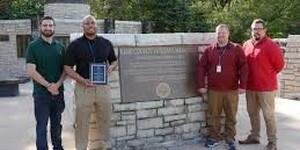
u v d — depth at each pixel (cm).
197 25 1919
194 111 596
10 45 1588
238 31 2148
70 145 583
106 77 484
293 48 982
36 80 474
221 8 2306
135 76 550
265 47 542
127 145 552
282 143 591
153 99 565
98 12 2219
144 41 548
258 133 582
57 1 1666
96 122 518
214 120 571
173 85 578
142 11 1991
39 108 484
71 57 475
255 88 552
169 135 580
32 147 580
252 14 2173
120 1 2119
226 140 571
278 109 832
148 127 564
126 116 548
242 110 806
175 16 1888
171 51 572
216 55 552
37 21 1582
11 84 1068
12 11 1934
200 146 579
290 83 988
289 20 2297
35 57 476
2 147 580
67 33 1588
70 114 785
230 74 548
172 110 580
